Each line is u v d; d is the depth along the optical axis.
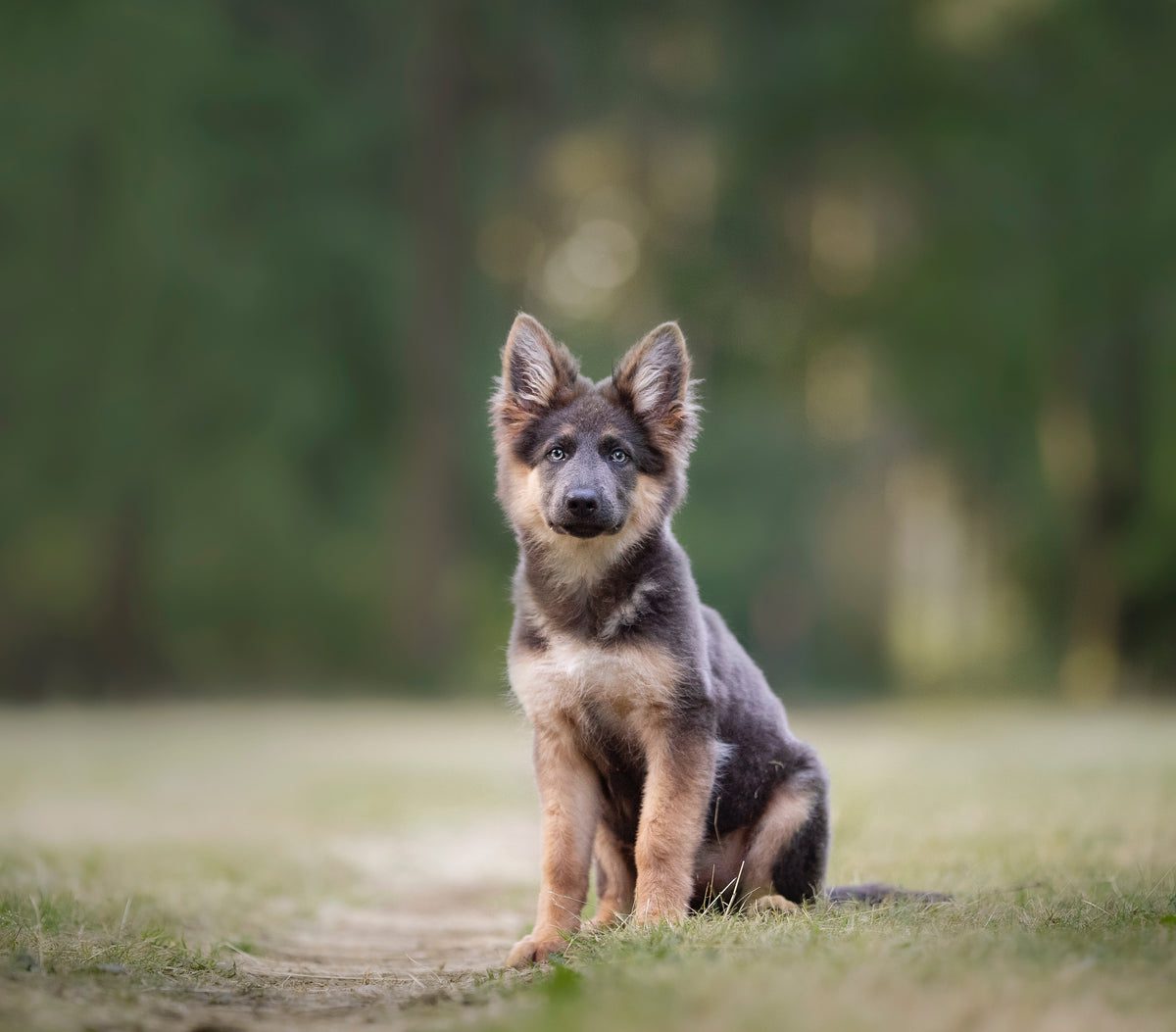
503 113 39.06
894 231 40.19
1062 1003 4.53
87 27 32.88
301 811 15.71
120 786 17.62
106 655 35.69
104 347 33.06
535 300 43.00
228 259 34.31
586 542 7.55
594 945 6.43
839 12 38.12
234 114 35.81
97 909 8.27
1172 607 34.28
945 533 47.41
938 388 37.19
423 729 27.56
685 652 7.40
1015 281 35.50
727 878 7.90
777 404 41.56
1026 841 10.19
